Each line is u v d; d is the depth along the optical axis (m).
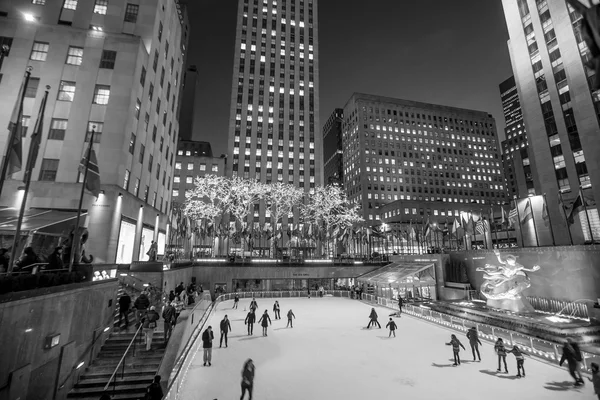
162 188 45.34
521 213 34.97
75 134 29.05
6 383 9.81
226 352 18.45
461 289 36.97
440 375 15.10
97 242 27.25
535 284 29.45
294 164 101.81
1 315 9.65
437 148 136.50
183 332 14.63
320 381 14.31
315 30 116.50
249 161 99.31
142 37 36.69
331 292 46.53
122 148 29.61
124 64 31.53
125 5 36.94
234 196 75.06
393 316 30.52
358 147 131.38
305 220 89.94
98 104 30.12
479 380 14.47
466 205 112.88
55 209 27.14
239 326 25.41
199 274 45.34
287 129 104.31
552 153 53.22
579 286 25.81
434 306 33.28
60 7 34.59
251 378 11.74
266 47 110.12
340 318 29.16
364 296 42.09
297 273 48.97
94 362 15.17
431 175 132.75
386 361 17.17
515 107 196.00
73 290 13.83
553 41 53.56
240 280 49.69
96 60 31.05
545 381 14.26
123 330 18.03
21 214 12.66
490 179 139.25
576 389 13.34
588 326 21.83
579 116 48.56
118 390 13.29
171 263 32.28
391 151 131.38
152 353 15.92
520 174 70.56
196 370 15.34
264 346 19.80
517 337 20.64
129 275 24.31
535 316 25.22
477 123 144.12
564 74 51.56
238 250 81.62
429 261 42.62
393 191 127.44
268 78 107.38
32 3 33.94
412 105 138.62
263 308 34.25
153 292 22.67
